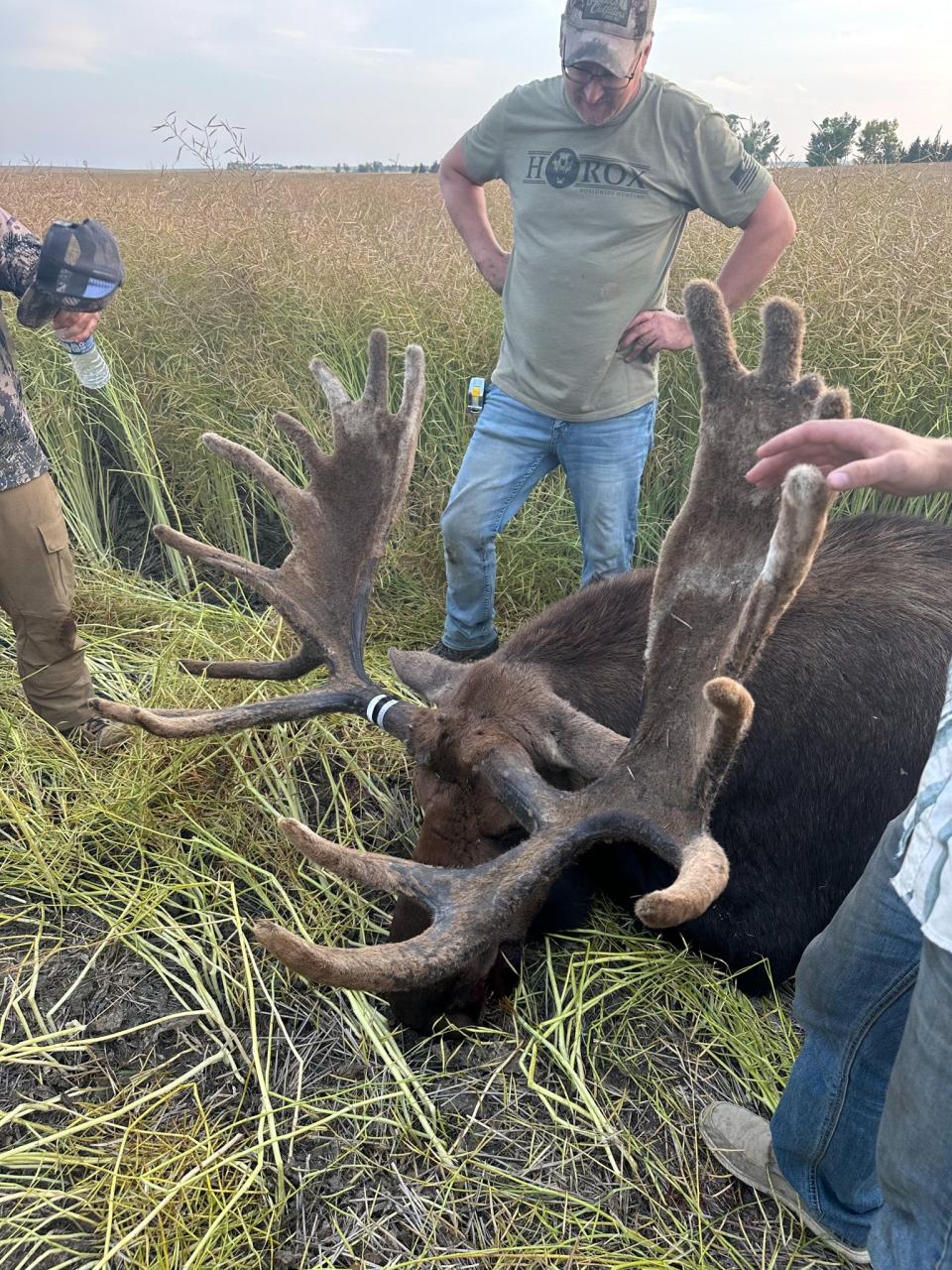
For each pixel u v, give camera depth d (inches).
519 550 186.4
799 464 61.7
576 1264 79.8
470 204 156.6
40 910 110.3
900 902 60.8
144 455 195.2
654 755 85.7
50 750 131.5
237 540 202.1
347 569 119.0
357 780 133.3
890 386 189.5
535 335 142.9
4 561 120.4
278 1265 80.0
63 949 106.0
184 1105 91.3
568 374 142.9
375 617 177.2
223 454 119.3
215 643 157.6
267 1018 100.3
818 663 102.2
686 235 241.0
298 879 116.5
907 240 223.0
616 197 134.5
